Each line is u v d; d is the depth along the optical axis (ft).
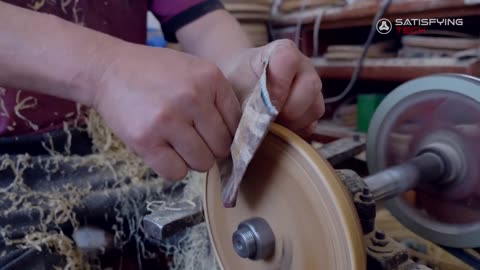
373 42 3.82
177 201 1.67
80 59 1.13
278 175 1.14
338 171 1.46
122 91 1.08
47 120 1.92
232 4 3.96
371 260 1.20
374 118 1.95
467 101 1.59
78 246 1.78
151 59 1.11
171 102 1.04
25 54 1.14
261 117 1.00
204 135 1.12
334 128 4.07
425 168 1.65
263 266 1.24
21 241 1.56
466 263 1.67
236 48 2.02
